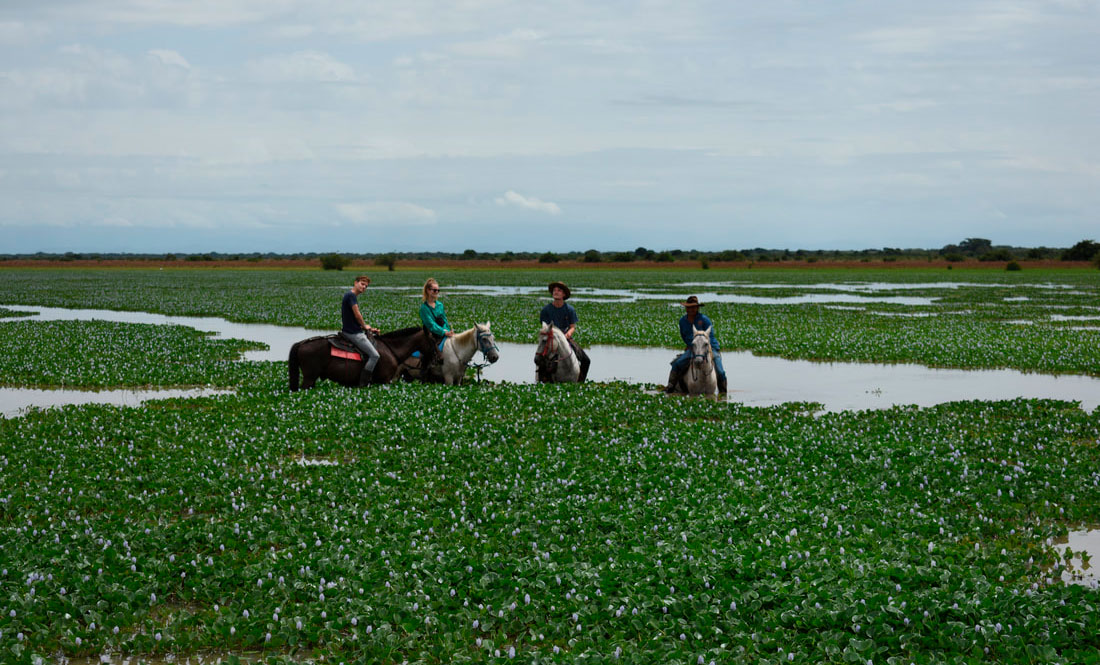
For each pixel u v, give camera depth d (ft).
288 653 24.12
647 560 28.60
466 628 24.39
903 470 40.52
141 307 162.61
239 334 116.57
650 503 35.55
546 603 25.68
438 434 48.88
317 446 46.83
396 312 148.05
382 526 32.83
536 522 33.27
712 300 189.47
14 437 48.49
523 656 22.54
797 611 24.61
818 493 36.83
